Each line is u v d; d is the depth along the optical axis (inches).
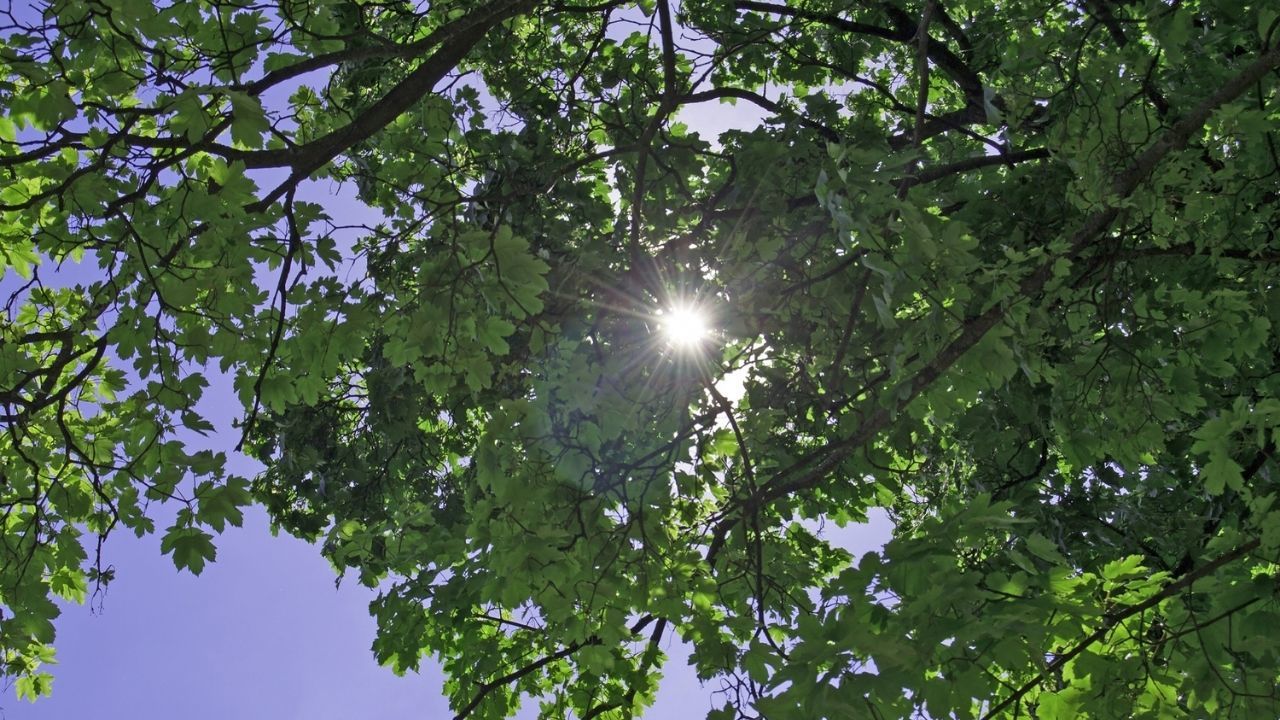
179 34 167.3
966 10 352.8
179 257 161.5
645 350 202.7
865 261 154.2
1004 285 172.2
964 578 126.8
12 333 171.9
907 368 181.6
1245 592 152.4
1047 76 225.0
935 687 127.4
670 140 257.9
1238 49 245.4
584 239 246.8
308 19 189.5
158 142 155.0
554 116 281.4
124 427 168.4
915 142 187.3
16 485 197.5
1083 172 195.3
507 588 187.3
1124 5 236.8
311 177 215.3
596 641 216.1
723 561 224.7
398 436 292.5
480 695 232.7
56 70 156.9
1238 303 202.1
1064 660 147.7
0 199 185.5
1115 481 272.7
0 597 197.2
